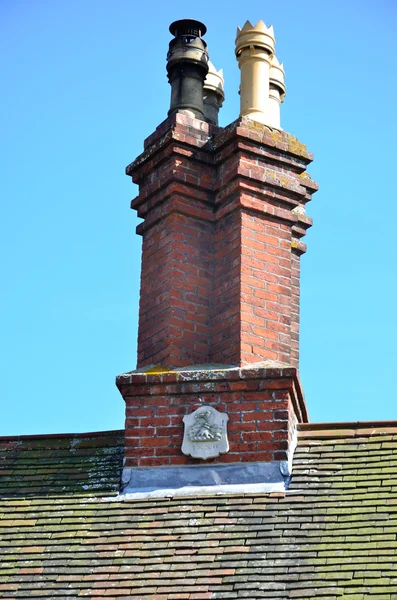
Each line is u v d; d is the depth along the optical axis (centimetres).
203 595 1107
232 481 1235
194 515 1205
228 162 1385
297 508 1191
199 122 1406
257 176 1370
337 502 1191
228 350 1321
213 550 1157
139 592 1127
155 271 1384
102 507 1238
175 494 1236
